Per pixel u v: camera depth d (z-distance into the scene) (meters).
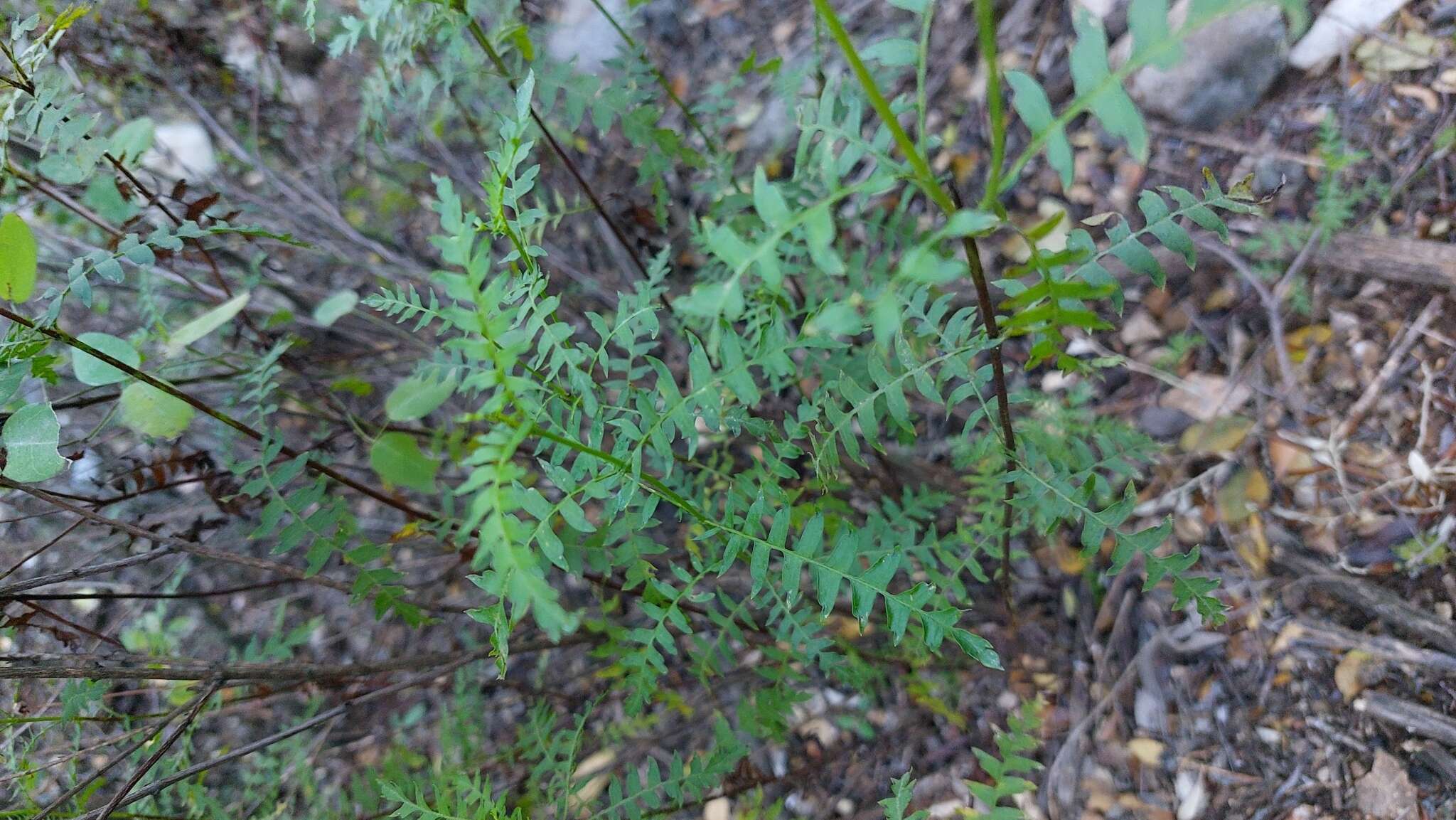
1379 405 2.07
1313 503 2.04
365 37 2.72
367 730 2.34
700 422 2.31
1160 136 2.45
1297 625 1.95
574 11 2.89
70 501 2.12
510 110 1.78
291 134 2.71
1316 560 1.99
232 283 2.43
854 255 1.88
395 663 1.80
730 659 1.59
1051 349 1.06
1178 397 2.22
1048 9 2.60
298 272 2.71
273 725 2.37
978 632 2.17
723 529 1.21
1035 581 2.19
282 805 2.08
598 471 1.09
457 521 1.82
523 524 0.86
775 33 2.87
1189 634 2.01
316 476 2.10
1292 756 1.86
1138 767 1.96
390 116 2.72
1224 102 2.36
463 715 2.04
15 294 1.24
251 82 2.56
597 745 2.19
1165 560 1.28
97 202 1.88
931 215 2.52
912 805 2.02
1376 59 2.30
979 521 2.20
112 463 2.44
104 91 2.39
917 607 1.08
